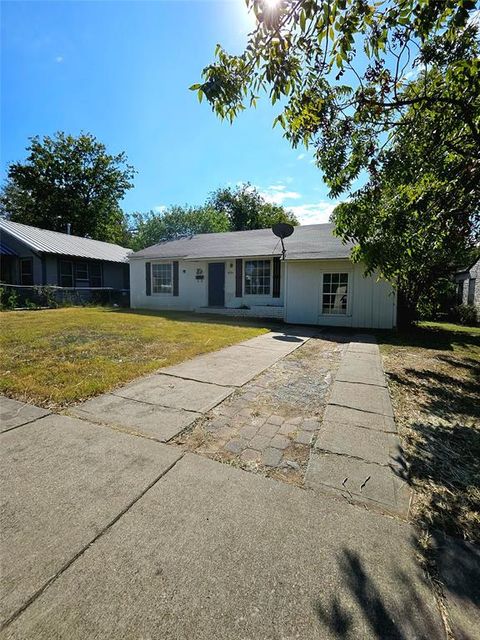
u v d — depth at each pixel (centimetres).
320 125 362
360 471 218
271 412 314
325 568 142
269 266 1165
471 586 135
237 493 192
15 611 121
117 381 391
